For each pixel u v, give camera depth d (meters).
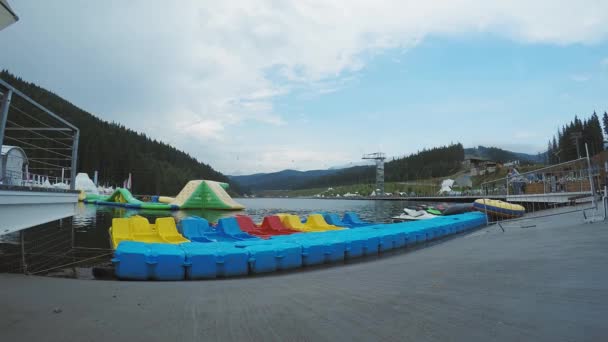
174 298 6.63
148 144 176.88
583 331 3.86
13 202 7.90
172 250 10.88
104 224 27.31
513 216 32.16
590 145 102.69
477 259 10.16
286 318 5.07
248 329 4.58
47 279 8.43
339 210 64.94
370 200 139.62
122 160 116.62
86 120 125.19
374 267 11.03
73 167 11.98
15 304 5.71
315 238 15.60
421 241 19.92
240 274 11.19
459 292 6.09
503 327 4.18
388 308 5.36
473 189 118.12
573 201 31.88
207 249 11.34
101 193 82.31
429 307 5.27
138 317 5.17
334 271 11.07
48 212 9.95
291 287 7.88
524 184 44.22
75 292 6.94
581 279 6.28
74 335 4.30
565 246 10.63
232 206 55.06
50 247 16.94
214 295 6.98
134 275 9.98
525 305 5.00
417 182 188.25
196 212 49.16
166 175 141.50
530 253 10.13
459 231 25.44
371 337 4.16
